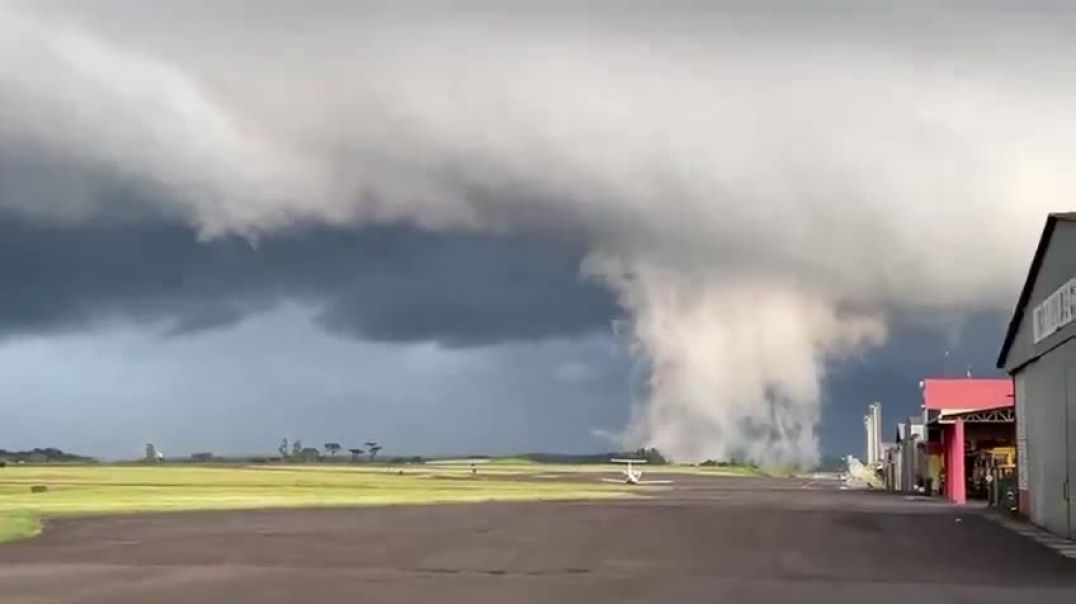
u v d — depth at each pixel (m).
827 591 18.20
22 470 130.00
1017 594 17.91
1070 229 31.34
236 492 64.50
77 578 19.64
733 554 24.78
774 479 129.38
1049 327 33.91
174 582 19.09
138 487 73.12
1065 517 31.08
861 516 39.41
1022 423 39.38
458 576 20.31
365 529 32.41
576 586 18.83
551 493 65.50
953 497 55.66
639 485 89.69
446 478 105.75
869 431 114.25
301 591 17.98
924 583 19.33
